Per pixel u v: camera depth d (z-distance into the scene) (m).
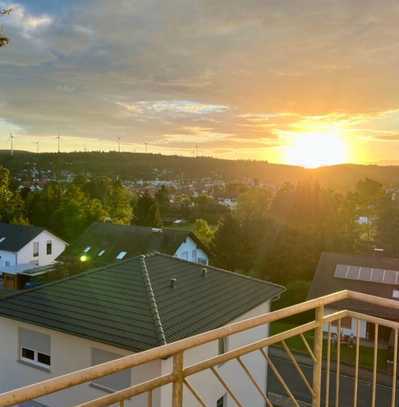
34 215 45.91
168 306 9.90
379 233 36.31
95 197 56.47
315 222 29.98
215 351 9.75
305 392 14.57
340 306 19.97
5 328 10.27
